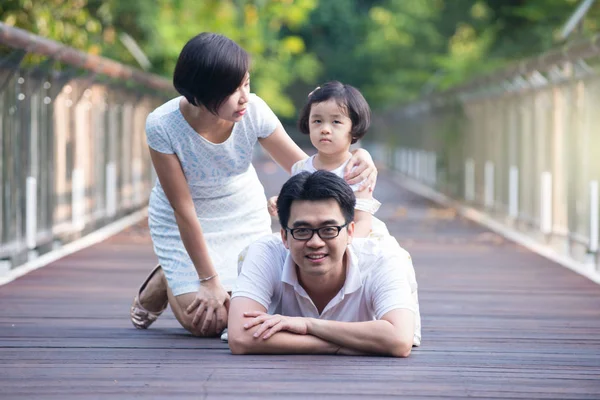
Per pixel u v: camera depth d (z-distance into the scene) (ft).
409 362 17.01
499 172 52.54
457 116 66.59
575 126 36.63
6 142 31.53
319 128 18.16
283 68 107.45
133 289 27.25
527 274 31.40
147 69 61.98
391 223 50.49
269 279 17.60
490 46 89.92
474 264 34.04
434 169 77.82
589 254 34.71
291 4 77.00
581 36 36.42
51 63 35.53
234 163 19.60
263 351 17.29
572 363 17.22
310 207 16.26
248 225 20.12
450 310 23.97
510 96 49.32
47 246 37.24
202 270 19.10
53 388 15.11
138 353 17.85
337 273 17.03
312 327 17.17
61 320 21.94
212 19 72.02
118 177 51.60
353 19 148.46
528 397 14.73
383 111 118.83
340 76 147.74
